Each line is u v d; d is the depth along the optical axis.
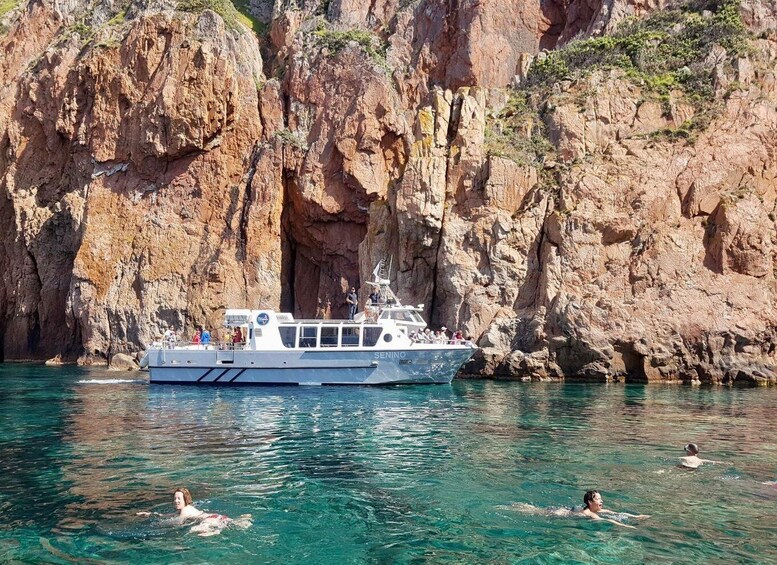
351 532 11.47
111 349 48.59
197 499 13.16
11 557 10.36
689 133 40.72
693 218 38.66
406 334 33.41
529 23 53.53
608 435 19.73
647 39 47.06
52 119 56.22
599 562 10.30
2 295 56.22
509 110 46.06
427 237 41.81
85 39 58.03
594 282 37.94
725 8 46.47
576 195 39.81
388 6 58.06
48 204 56.00
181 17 52.47
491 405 26.02
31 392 30.28
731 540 11.16
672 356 35.69
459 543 11.03
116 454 17.00
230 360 33.16
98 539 11.09
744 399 28.30
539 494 13.55
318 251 51.16
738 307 36.31
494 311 39.47
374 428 20.77
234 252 49.06
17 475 14.89
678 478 14.79
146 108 51.00
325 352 32.66
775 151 39.91
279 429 20.58
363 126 49.12
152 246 49.44
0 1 72.75
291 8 58.03
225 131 50.94
